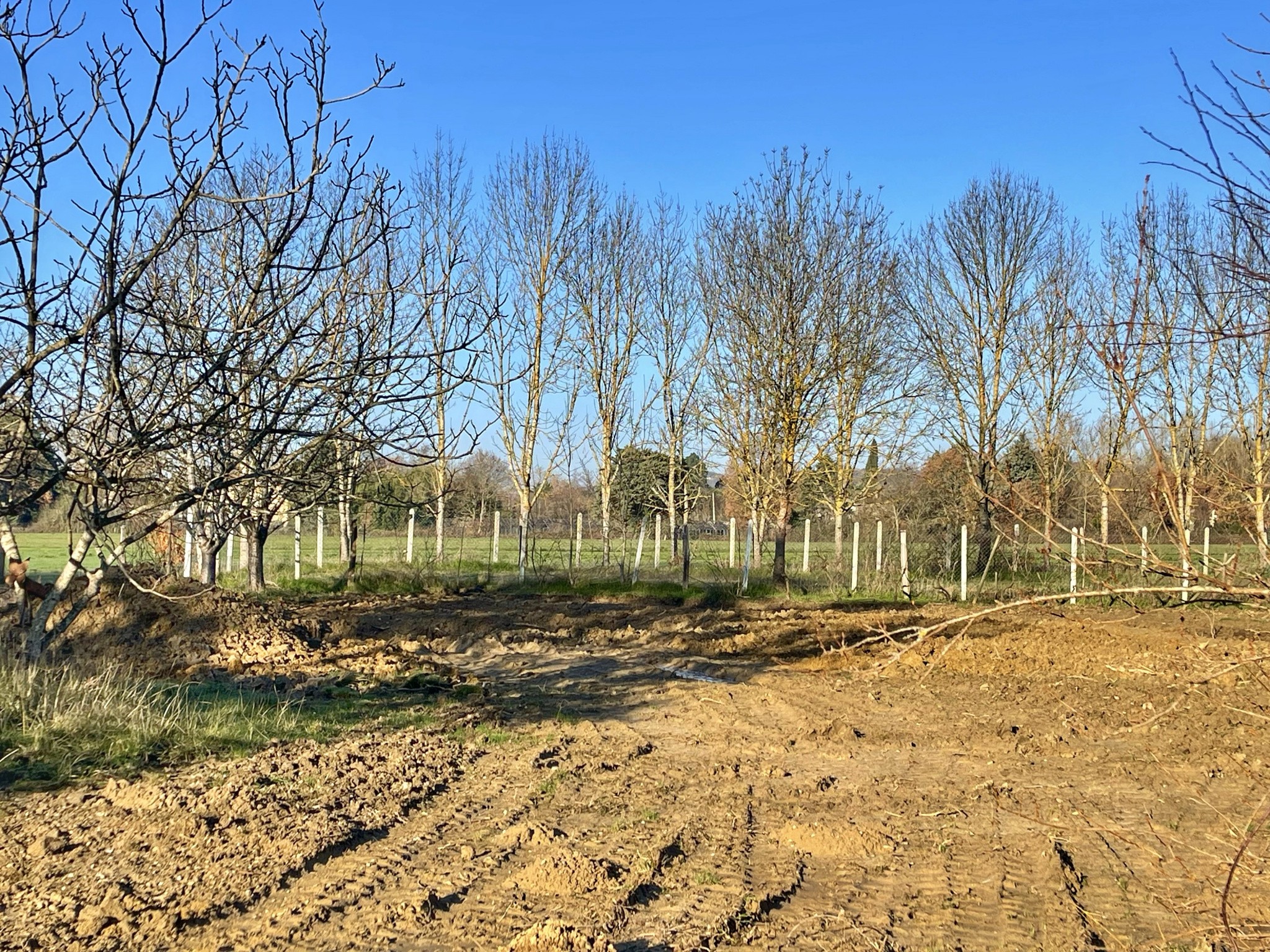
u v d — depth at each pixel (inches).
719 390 945.5
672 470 1218.6
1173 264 173.8
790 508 873.5
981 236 887.7
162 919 195.9
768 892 218.7
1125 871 237.1
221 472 281.0
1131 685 468.8
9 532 392.8
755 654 569.6
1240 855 169.3
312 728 360.8
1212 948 187.5
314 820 255.6
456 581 904.9
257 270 257.4
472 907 206.1
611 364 1236.5
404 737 354.0
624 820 268.4
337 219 253.8
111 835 242.2
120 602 517.7
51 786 276.5
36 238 227.0
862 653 555.2
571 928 186.7
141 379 265.7
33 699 327.9
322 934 192.9
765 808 283.9
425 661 530.6
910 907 213.9
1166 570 146.9
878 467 1046.4
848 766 334.3
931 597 804.6
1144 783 313.1
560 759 335.0
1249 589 141.8
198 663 487.8
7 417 244.2
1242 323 147.7
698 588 873.5
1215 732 374.0
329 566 1015.0
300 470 293.4
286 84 244.2
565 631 641.6
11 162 221.3
